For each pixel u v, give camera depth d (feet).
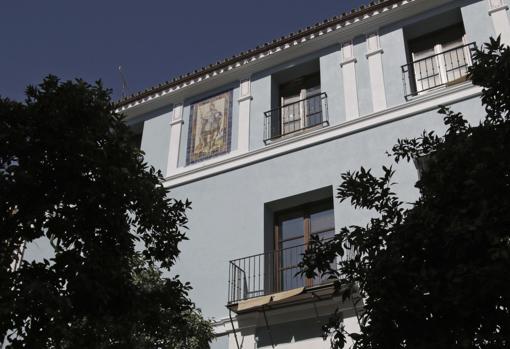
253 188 48.34
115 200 24.68
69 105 24.52
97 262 23.39
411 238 20.75
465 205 20.40
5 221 23.43
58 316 21.66
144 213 26.04
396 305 19.93
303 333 39.42
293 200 46.52
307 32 52.03
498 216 19.06
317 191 45.44
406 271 20.29
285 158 48.24
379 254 21.30
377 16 50.03
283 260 45.16
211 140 53.47
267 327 40.75
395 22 50.16
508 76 21.91
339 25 51.06
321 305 39.24
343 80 49.47
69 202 24.08
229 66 55.06
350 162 45.06
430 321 19.76
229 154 51.52
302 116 51.47
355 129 46.21
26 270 22.53
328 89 50.01
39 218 23.49
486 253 19.25
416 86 47.91
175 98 58.03
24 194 23.32
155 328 25.81
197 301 45.44
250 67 54.75
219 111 54.65
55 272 22.90
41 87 24.84
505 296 18.22
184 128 55.98
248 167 49.65
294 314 40.11
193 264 47.44
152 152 56.24
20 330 21.47
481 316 19.02
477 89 43.01
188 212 50.26
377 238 22.44
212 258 46.91
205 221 49.14
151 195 25.89
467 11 47.42
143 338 30.55
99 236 24.79
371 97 47.37
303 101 52.06
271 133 50.62
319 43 52.29
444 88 45.75
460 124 24.12
